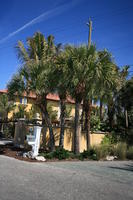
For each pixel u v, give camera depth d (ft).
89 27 48.75
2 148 43.24
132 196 17.42
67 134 46.68
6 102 82.23
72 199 15.56
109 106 69.97
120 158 40.32
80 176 23.25
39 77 36.01
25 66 38.40
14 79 37.81
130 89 62.90
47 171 24.64
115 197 16.84
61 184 19.40
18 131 49.21
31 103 91.35
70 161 33.81
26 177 20.95
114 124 67.00
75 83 34.94
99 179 22.49
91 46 37.01
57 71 37.19
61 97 42.37
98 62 36.63
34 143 34.35
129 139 52.21
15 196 15.25
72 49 36.94
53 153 35.22
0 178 19.81
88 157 37.40
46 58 42.04
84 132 48.47
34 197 15.34
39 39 43.73
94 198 16.17
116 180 22.58
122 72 70.79
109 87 40.27
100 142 51.06
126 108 65.41
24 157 33.47
